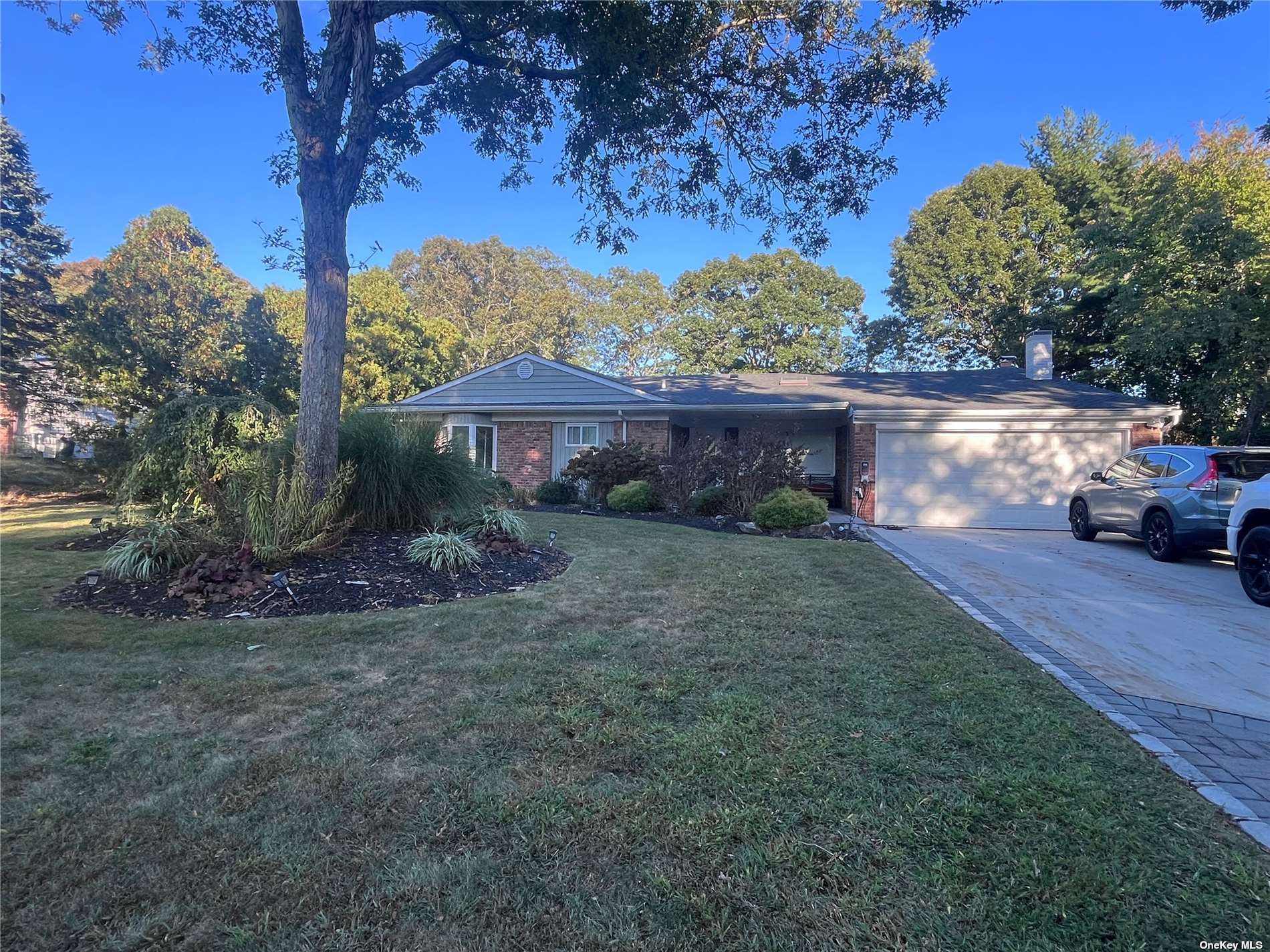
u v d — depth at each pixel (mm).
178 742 2885
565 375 16797
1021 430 13570
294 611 4922
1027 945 1855
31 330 17422
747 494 12008
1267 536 6203
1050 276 25312
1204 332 14812
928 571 7715
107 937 1817
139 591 5215
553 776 2693
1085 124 25766
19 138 16703
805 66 7637
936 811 2492
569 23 6641
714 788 2621
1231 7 7449
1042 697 3645
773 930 1906
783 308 35000
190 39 7355
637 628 4777
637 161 8383
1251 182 15945
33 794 2465
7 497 15570
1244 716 3510
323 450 6582
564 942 1850
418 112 8539
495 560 6625
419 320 26984
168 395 16250
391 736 2992
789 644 4473
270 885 2035
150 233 23281
